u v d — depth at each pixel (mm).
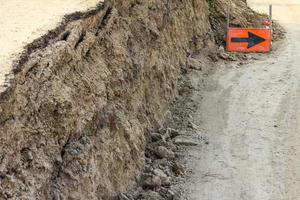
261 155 13992
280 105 17188
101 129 10648
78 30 10141
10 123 7586
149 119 14195
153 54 15164
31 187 7883
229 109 16969
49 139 8734
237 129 15562
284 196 12086
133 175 11828
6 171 7434
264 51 22922
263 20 26172
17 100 7777
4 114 7422
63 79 9383
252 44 22938
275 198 12023
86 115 9922
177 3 19266
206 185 12562
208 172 13156
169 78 17016
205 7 23656
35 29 9539
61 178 8914
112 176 10750
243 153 14125
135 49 13461
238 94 18188
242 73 20312
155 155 13383
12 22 9930
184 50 19953
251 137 15039
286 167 13367
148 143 13695
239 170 13258
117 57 12078
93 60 10961
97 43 11305
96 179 9805
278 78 19672
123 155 11406
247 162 13648
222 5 25078
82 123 9750
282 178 12859
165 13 17078
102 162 10281
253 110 16859
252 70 20672
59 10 10719
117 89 11797
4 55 8320
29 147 8180
